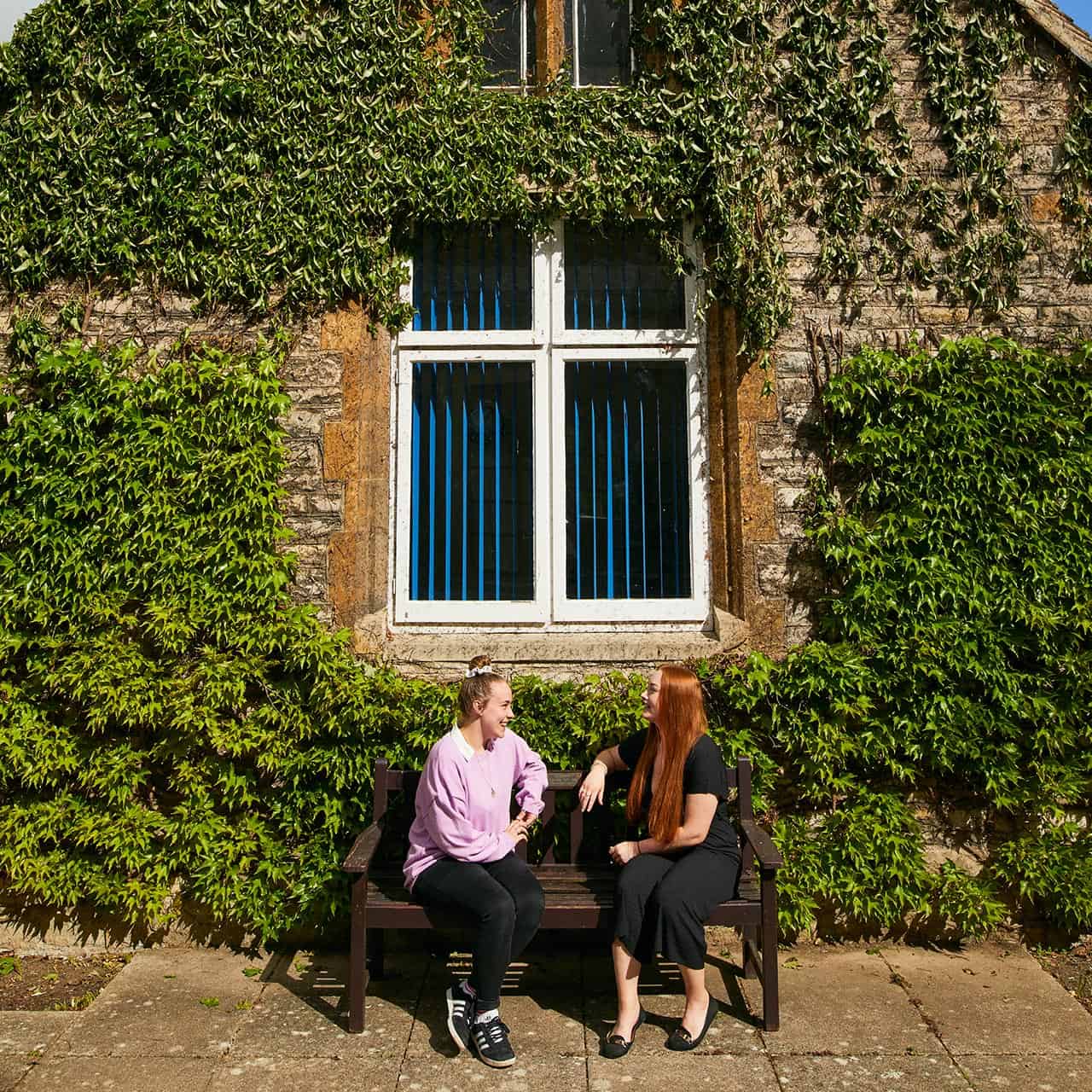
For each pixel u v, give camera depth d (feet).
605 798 14.52
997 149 15.89
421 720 14.62
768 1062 11.37
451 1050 11.63
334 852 14.46
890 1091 10.83
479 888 11.53
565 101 15.81
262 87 15.47
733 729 15.06
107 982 13.67
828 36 15.92
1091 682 14.75
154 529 14.83
